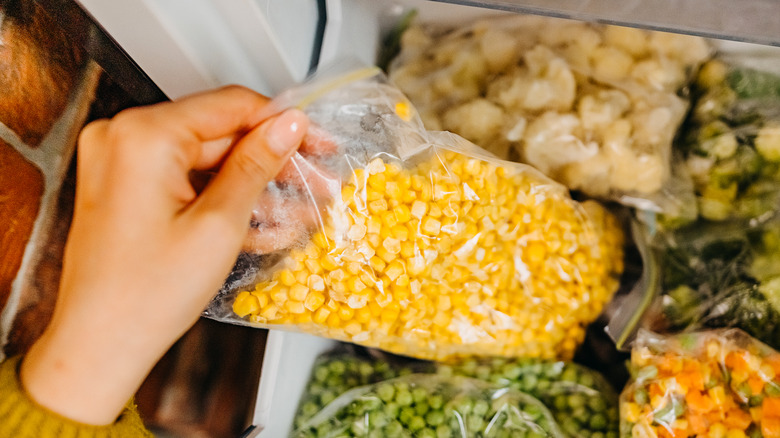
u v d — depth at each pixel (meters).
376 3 0.83
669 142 0.77
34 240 0.62
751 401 0.67
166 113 0.52
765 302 0.73
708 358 0.70
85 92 0.66
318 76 0.62
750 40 0.66
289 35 0.67
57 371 0.49
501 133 0.78
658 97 0.76
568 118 0.75
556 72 0.76
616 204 0.82
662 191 0.77
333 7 0.74
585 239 0.75
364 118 0.63
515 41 0.81
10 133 0.57
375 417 0.77
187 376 0.73
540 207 0.73
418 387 0.79
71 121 0.65
